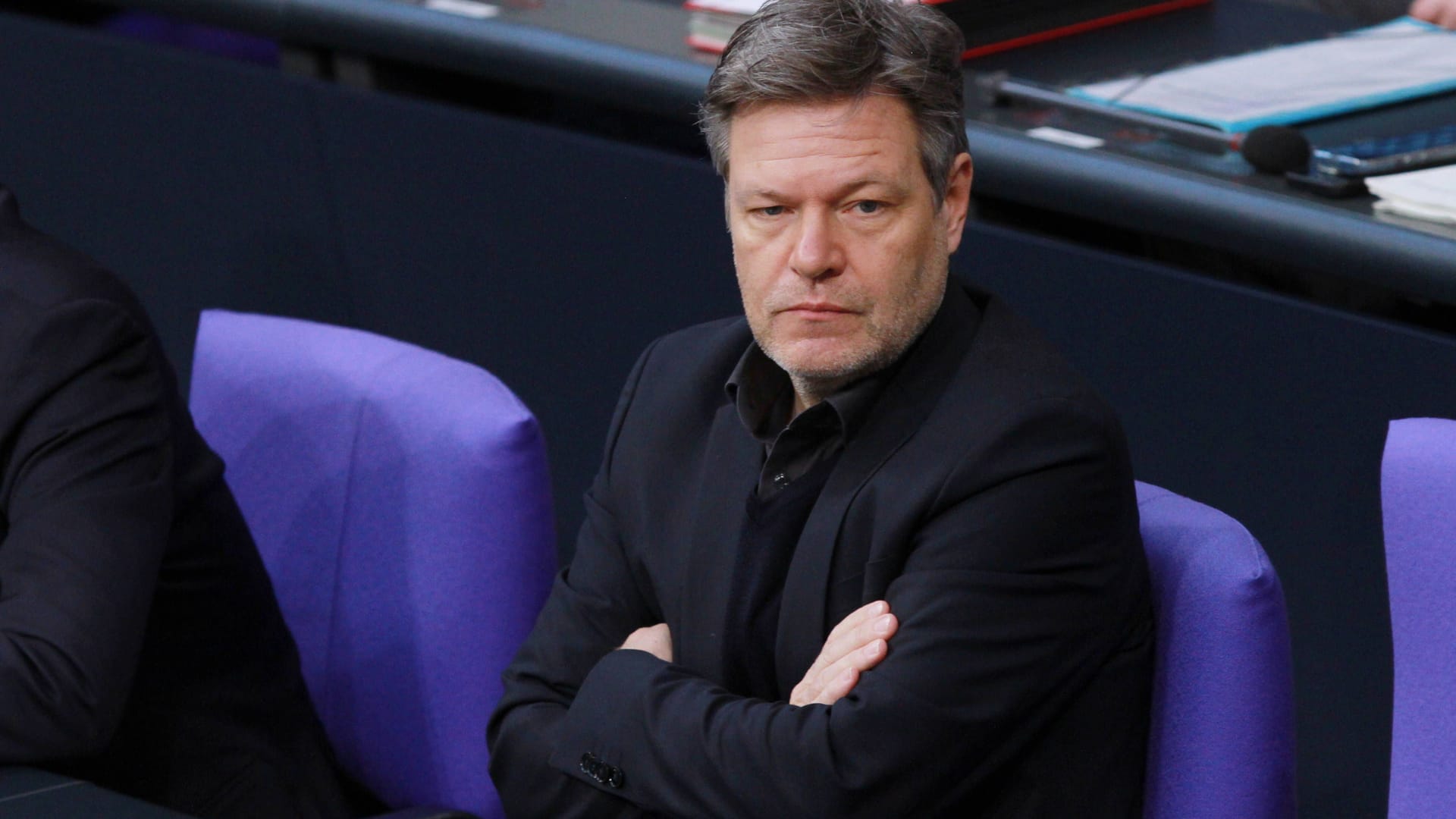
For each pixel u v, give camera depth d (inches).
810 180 205.8
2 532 256.5
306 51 420.2
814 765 206.5
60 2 501.4
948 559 208.4
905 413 218.8
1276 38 351.9
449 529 266.1
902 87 204.7
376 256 423.8
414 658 272.7
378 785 284.4
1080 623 208.8
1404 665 219.5
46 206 488.1
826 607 218.1
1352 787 299.4
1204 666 212.4
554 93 410.9
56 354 250.8
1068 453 209.3
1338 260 268.5
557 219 383.9
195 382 303.1
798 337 211.5
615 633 242.7
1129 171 290.8
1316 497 288.0
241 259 449.7
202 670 275.6
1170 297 295.1
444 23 386.0
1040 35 353.4
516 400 265.4
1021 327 224.7
